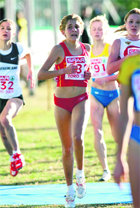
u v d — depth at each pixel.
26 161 22.34
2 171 20.39
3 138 18.08
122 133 9.68
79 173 13.95
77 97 14.05
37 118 38.47
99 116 18.17
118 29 16.81
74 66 13.80
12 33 17.64
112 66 14.27
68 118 14.11
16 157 17.22
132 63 9.81
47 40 59.69
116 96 18.23
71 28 14.23
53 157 23.19
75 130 13.68
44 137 29.28
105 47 18.47
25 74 51.38
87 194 15.41
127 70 9.82
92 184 17.00
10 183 17.97
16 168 17.27
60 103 14.09
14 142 17.20
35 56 48.22
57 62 14.45
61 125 14.07
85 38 37.69
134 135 9.73
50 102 44.25
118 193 15.41
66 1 63.44
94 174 19.09
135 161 9.64
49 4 60.69
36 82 57.44
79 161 13.82
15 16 57.19
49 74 13.85
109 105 18.27
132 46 14.79
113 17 66.88
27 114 41.00
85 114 13.95
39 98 50.22
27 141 27.94
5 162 22.47
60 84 14.15
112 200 14.52
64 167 13.88
